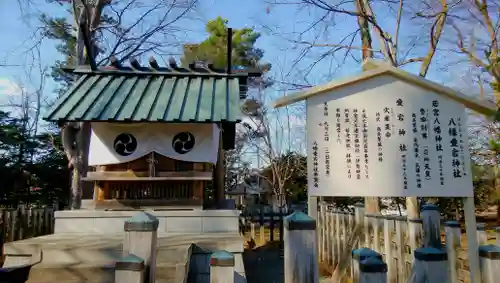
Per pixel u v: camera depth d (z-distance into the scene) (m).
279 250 11.95
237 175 25.64
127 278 3.01
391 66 3.89
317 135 3.84
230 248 5.22
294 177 19.81
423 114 3.88
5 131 16.14
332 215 8.58
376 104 3.90
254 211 18.30
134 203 6.25
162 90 7.00
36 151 17.25
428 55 7.64
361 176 3.75
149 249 3.28
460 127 3.84
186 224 6.11
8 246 4.89
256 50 19.06
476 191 13.14
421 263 2.38
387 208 15.78
